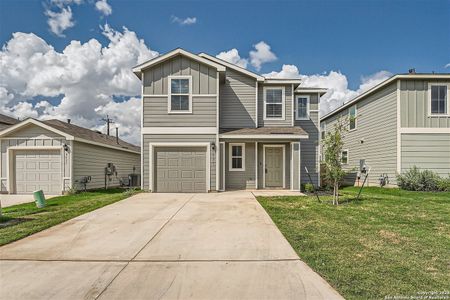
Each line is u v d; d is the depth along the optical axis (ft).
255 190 41.39
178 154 39.42
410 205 27.53
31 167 42.04
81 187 44.55
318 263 12.57
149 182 38.91
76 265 12.61
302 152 49.32
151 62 38.88
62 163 41.83
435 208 25.96
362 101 55.31
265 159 43.80
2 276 11.47
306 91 49.52
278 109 46.09
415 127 43.11
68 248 14.94
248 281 10.92
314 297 9.64
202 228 18.90
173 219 21.58
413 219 21.47
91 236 17.20
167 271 11.92
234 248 14.80
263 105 46.01
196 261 13.03
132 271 11.93
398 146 43.27
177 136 39.34
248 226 19.35
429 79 43.19
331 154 29.37
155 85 39.58
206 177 39.22
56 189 41.70
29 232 17.89
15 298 9.68
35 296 9.81
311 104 50.06
